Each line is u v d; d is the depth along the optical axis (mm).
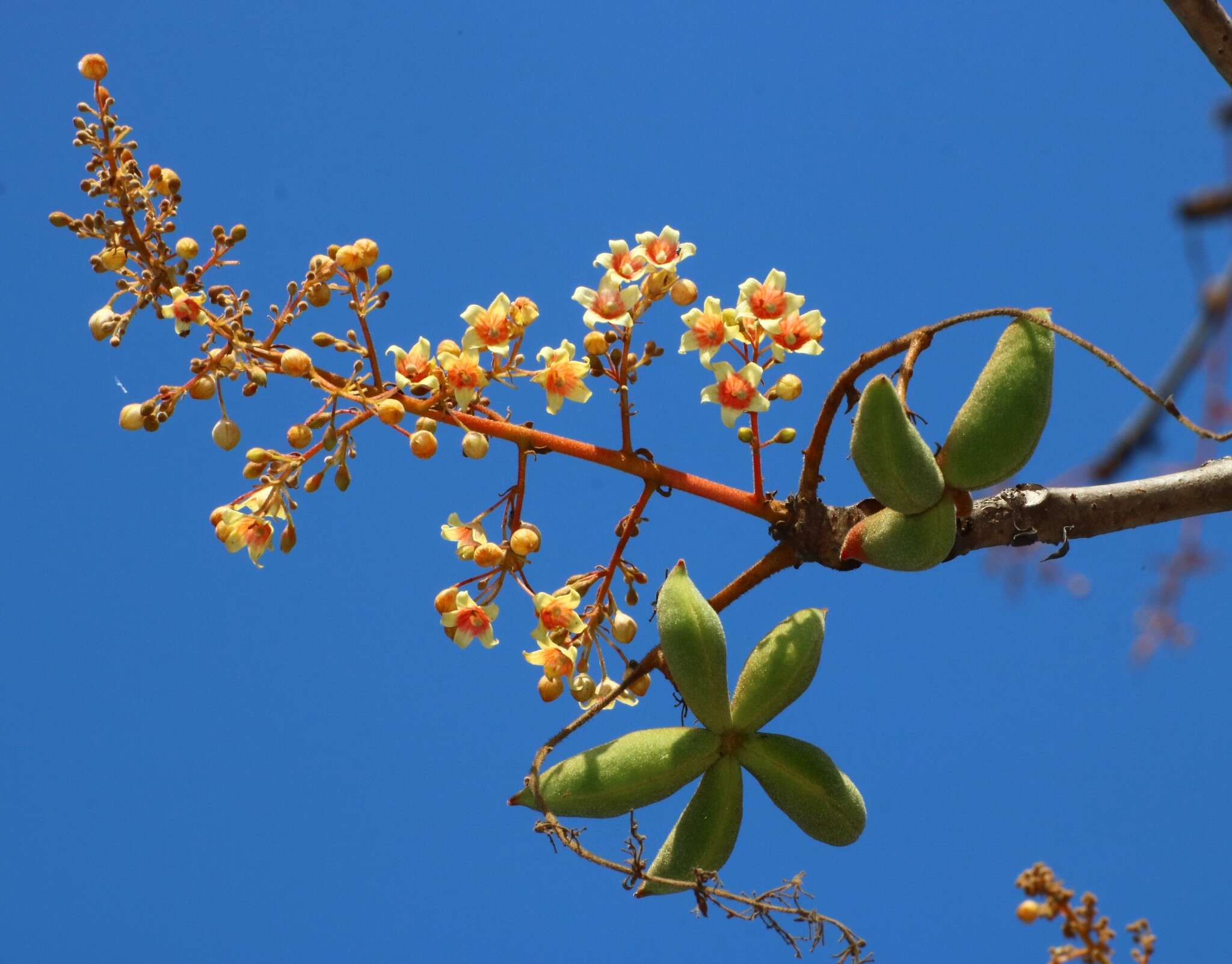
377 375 4516
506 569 4582
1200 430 3971
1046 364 4238
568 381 4602
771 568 4684
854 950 3809
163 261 4457
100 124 4398
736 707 4395
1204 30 4902
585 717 4480
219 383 4398
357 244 4473
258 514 4395
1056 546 4797
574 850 4035
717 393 4582
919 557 4316
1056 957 3287
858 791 4457
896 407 4023
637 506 4652
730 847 4469
